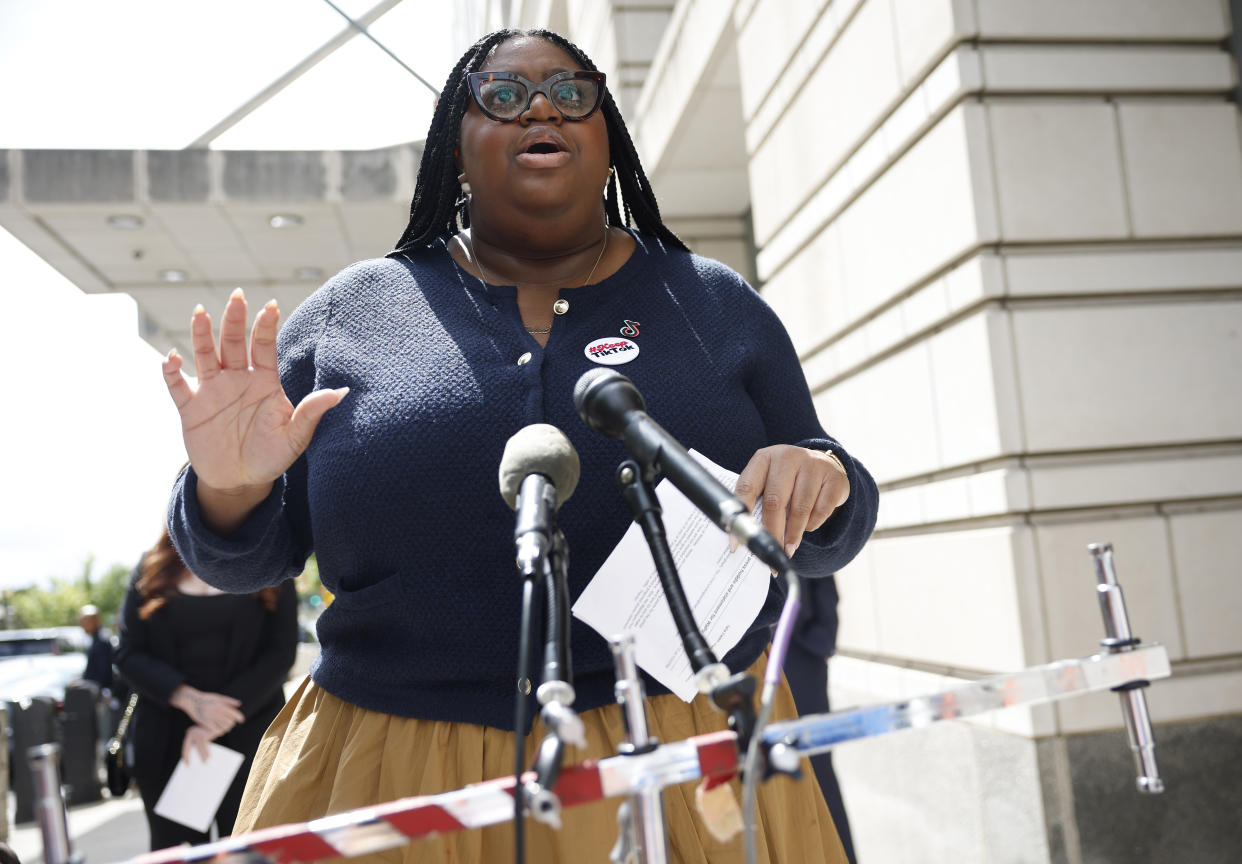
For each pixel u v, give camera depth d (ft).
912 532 14.30
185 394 4.46
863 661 16.02
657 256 5.74
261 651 12.53
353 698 4.91
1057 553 11.84
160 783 12.17
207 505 4.89
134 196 30.27
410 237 5.94
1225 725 11.69
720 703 3.03
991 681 3.30
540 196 5.27
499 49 5.66
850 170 15.30
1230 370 12.32
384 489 4.86
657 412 4.99
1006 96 12.48
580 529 4.79
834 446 5.05
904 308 13.94
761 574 4.65
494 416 4.87
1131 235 12.30
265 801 4.89
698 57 21.09
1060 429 12.01
